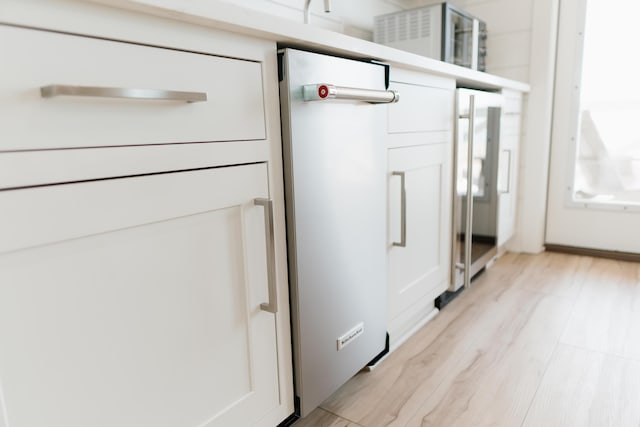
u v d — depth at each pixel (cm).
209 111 77
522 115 251
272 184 92
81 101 59
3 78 52
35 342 58
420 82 144
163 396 75
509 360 141
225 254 83
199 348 80
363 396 125
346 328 116
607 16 233
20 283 56
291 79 91
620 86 236
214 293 82
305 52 94
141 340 70
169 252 73
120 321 67
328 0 145
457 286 184
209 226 80
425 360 143
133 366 70
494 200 213
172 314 75
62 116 58
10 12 52
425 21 193
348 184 111
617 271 224
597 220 249
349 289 116
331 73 102
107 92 58
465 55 216
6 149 53
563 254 258
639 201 240
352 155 112
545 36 239
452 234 179
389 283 138
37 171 56
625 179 243
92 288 63
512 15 248
